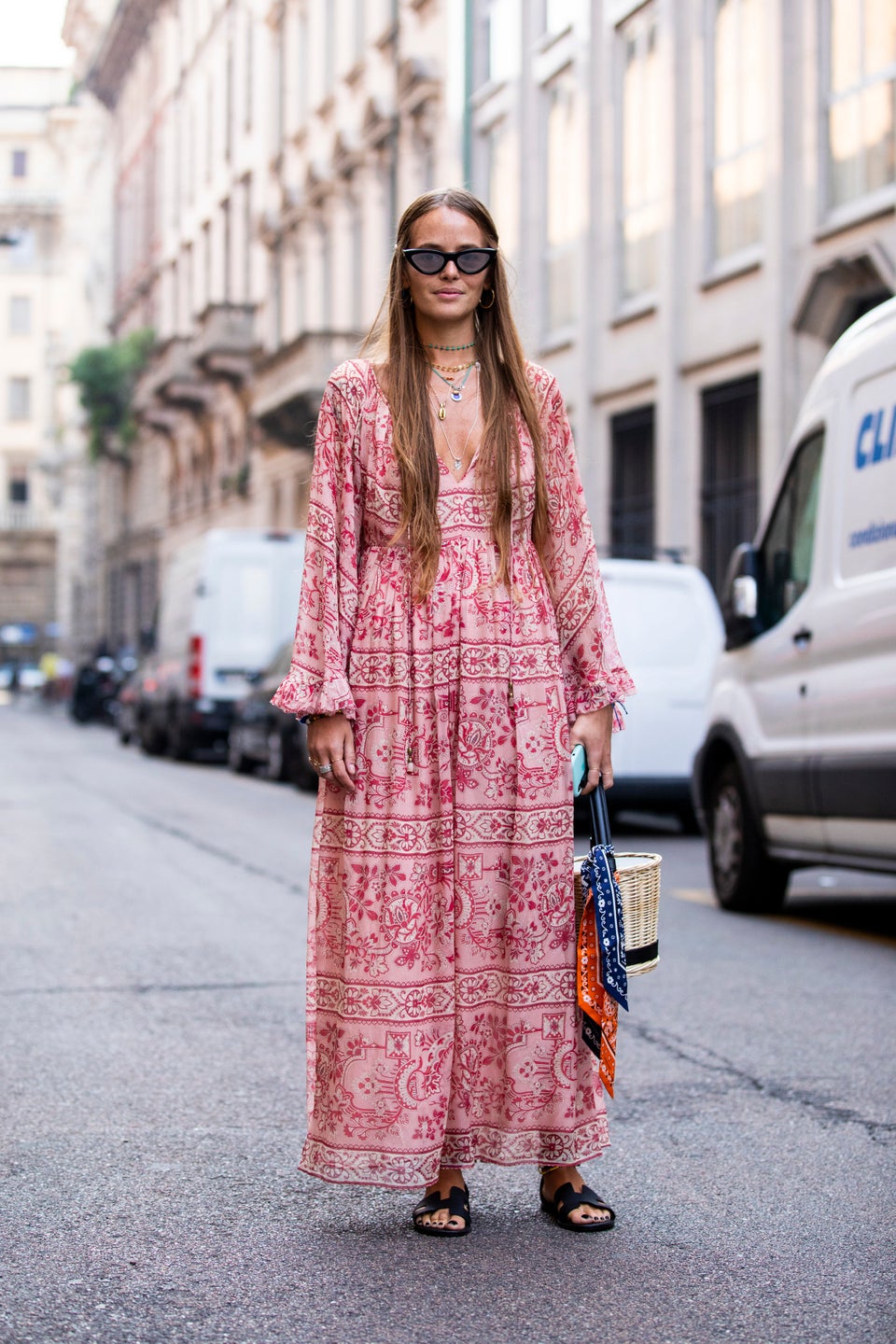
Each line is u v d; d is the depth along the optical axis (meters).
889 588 6.58
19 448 76.56
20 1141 3.99
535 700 3.28
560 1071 3.28
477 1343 2.77
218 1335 2.80
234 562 21.11
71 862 9.73
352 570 3.31
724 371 17.25
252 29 37.25
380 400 3.31
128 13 49.84
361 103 29.09
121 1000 5.67
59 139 73.31
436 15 25.25
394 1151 3.19
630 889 3.27
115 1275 3.09
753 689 7.76
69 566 70.88
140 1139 4.01
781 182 15.82
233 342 36.91
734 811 7.95
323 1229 3.35
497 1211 3.49
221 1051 4.91
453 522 3.30
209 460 42.25
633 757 11.23
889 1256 3.21
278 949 6.70
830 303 15.34
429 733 3.25
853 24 15.00
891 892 8.89
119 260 56.47
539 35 21.75
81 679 37.47
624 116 19.55
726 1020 5.37
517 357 3.35
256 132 37.00
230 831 11.84
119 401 49.62
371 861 3.23
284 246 34.66
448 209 3.30
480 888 3.25
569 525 3.41
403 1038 3.19
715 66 17.50
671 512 18.08
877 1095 4.45
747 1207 3.51
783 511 7.71
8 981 6.00
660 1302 2.95
